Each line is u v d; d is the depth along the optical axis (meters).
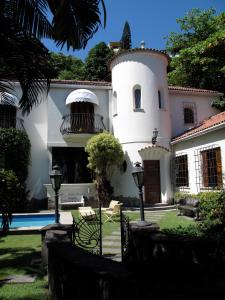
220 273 4.22
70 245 4.96
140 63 23.25
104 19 6.37
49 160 23.12
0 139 20.80
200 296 3.07
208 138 18.97
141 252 5.31
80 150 24.22
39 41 7.62
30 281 6.88
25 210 20.89
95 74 44.31
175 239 4.71
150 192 22.67
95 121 23.97
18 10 7.04
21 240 11.57
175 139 22.91
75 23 6.88
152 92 23.16
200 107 26.66
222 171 17.56
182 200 18.30
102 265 3.84
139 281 3.33
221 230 7.21
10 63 7.86
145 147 22.23
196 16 36.53
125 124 22.91
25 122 23.48
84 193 22.81
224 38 27.06
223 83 32.56
